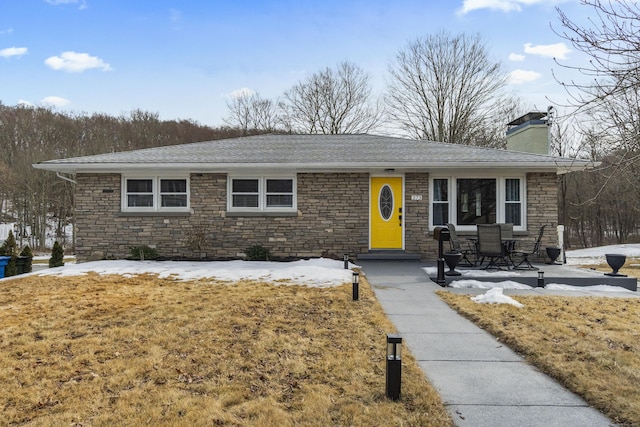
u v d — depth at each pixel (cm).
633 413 322
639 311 649
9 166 3181
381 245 1196
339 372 408
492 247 977
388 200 1199
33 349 472
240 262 1119
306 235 1191
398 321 605
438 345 501
